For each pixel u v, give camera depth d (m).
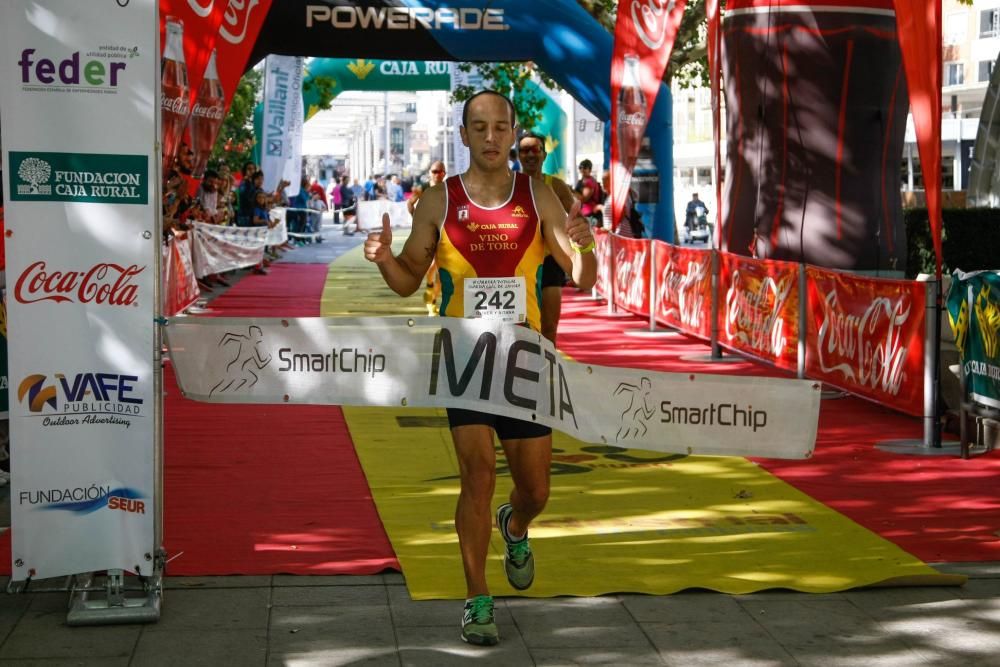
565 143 28.41
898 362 7.96
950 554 5.41
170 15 10.18
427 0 15.23
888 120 11.73
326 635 4.39
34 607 4.69
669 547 5.47
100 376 4.53
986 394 7.11
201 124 13.67
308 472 6.99
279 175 26.12
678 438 4.73
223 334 4.55
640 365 11.23
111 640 4.34
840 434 8.11
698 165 40.06
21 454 4.50
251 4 11.74
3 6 4.37
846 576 5.03
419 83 28.03
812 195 11.69
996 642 4.35
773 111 11.77
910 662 4.17
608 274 15.86
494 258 4.40
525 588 4.71
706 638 4.38
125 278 4.50
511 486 6.68
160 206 4.59
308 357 4.52
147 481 4.57
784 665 4.15
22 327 4.46
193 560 5.23
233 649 4.26
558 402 4.51
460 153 26.61
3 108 4.39
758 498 6.41
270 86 25.94
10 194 4.42
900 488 6.65
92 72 4.42
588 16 15.80
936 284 7.49
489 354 4.39
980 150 14.27
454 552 5.35
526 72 22.30
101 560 4.56
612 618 4.57
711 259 11.52
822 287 9.14
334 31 15.06
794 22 11.51
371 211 38.03
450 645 4.30
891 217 11.89
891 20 11.52
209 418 8.66
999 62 13.83
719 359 11.46
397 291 4.50
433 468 7.12
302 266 23.84
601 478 6.85
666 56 12.26
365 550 5.40
